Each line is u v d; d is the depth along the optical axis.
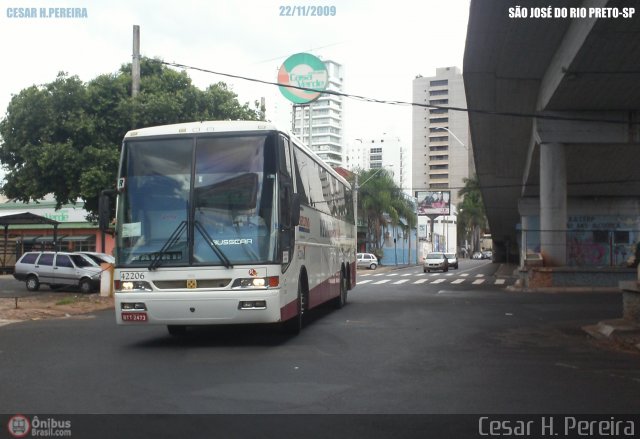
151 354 10.54
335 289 17.55
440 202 82.88
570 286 26.42
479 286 30.31
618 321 13.54
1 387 8.09
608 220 42.59
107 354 10.59
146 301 10.67
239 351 10.73
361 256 59.03
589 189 40.62
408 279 38.47
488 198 49.22
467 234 112.94
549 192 26.33
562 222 26.58
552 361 9.81
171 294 10.63
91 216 27.03
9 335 13.16
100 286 24.48
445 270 50.94
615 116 25.39
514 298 22.33
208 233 10.79
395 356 10.23
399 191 66.56
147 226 10.92
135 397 7.50
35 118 22.84
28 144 22.84
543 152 26.27
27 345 11.71
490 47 20.95
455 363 9.62
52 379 8.56
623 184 38.91
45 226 47.81
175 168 11.07
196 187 10.95
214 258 10.70
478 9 17.92
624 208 42.41
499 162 37.38
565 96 22.98
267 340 12.00
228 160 11.05
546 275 26.48
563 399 7.34
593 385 8.09
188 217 10.84
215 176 10.99
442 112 138.00
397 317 16.02
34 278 26.45
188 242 10.76
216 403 7.19
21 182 23.31
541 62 22.45
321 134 141.38
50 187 23.47
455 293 25.08
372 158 129.62
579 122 25.64
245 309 10.59
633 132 25.38
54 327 14.59
